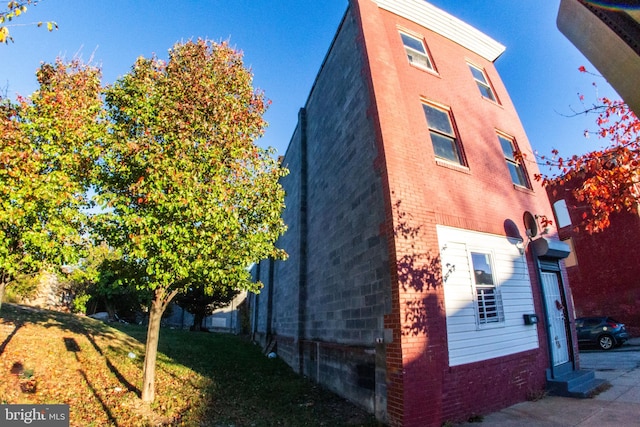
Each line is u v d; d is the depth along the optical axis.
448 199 7.47
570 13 3.12
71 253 5.14
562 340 8.87
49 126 5.06
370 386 6.56
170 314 26.14
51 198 4.81
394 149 7.08
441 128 8.73
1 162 4.52
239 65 7.29
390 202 6.56
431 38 10.16
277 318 15.12
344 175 8.87
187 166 5.79
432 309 6.21
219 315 32.88
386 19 9.40
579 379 7.86
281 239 16.33
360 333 7.22
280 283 15.16
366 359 6.82
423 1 9.90
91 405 6.00
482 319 7.06
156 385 7.60
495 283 7.54
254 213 6.83
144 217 5.39
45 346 8.61
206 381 8.47
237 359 12.50
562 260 9.79
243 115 6.89
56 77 5.60
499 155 9.54
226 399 7.25
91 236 5.66
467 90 9.93
